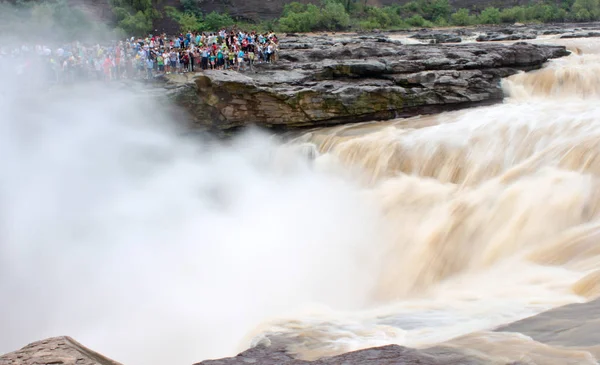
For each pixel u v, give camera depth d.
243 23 65.44
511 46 27.14
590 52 28.67
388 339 9.11
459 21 66.50
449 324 9.61
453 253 14.94
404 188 18.55
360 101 23.59
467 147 18.59
